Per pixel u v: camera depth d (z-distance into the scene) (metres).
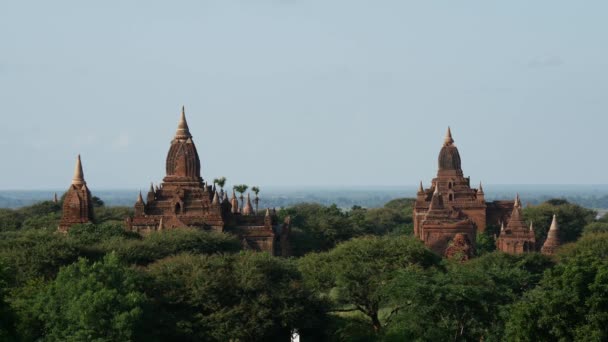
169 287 135.62
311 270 164.38
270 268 144.00
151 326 124.19
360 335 142.50
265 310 133.88
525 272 157.25
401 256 165.50
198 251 189.00
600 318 109.75
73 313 116.81
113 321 116.00
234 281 137.38
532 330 112.19
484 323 127.50
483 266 174.25
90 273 124.69
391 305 148.50
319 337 143.88
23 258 162.12
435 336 126.31
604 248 192.12
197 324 130.88
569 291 113.19
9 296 120.12
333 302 149.88
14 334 110.31
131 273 131.75
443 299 126.62
